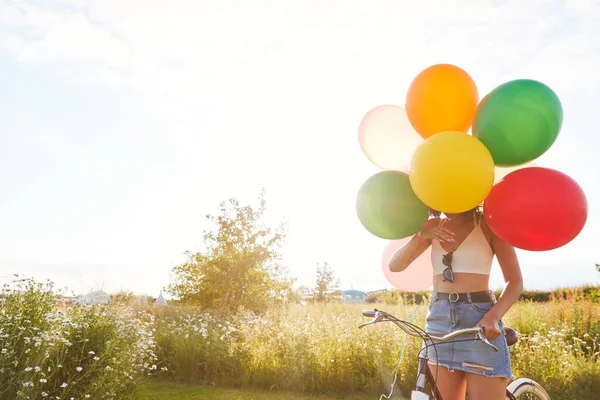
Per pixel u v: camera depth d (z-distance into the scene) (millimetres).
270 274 14562
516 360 6434
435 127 2652
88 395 4344
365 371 6602
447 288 2619
